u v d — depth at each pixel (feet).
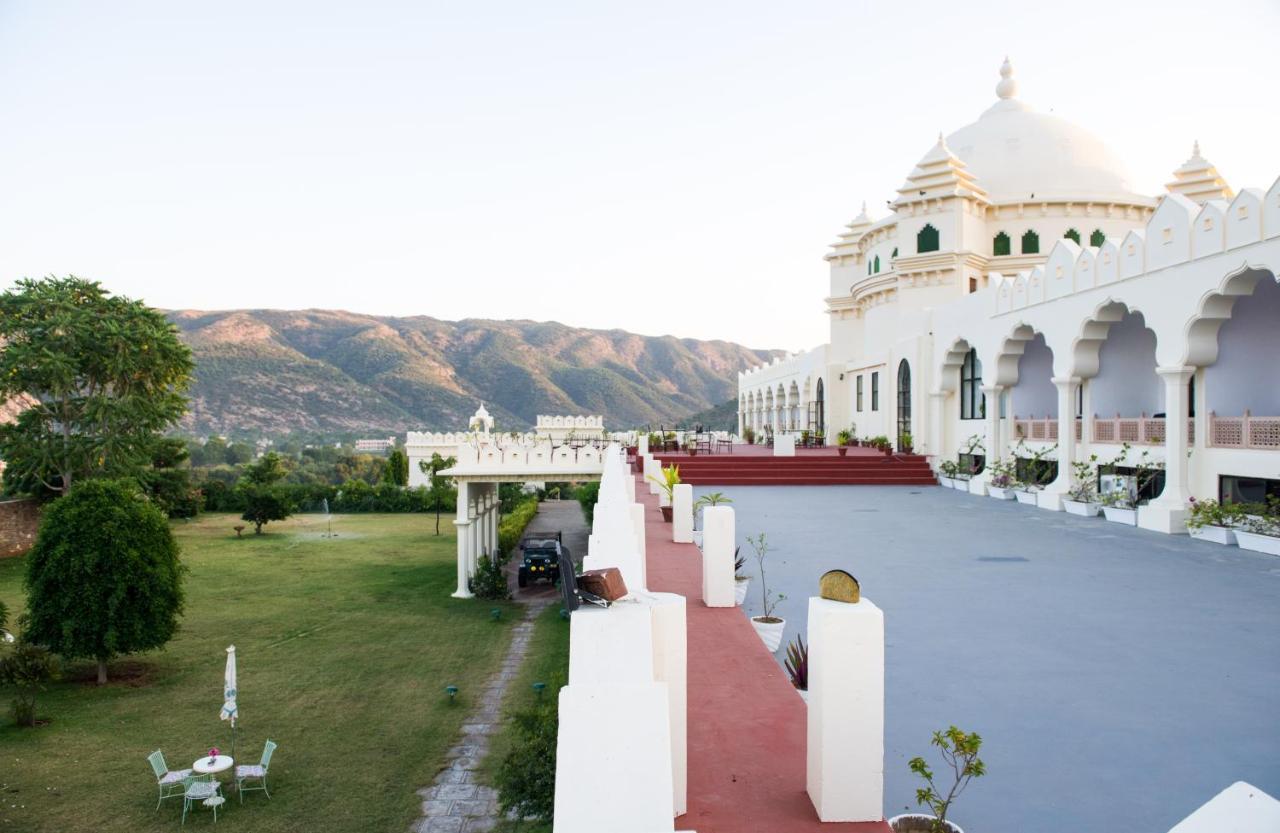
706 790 13.17
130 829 33.32
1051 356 81.76
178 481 139.64
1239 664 23.22
